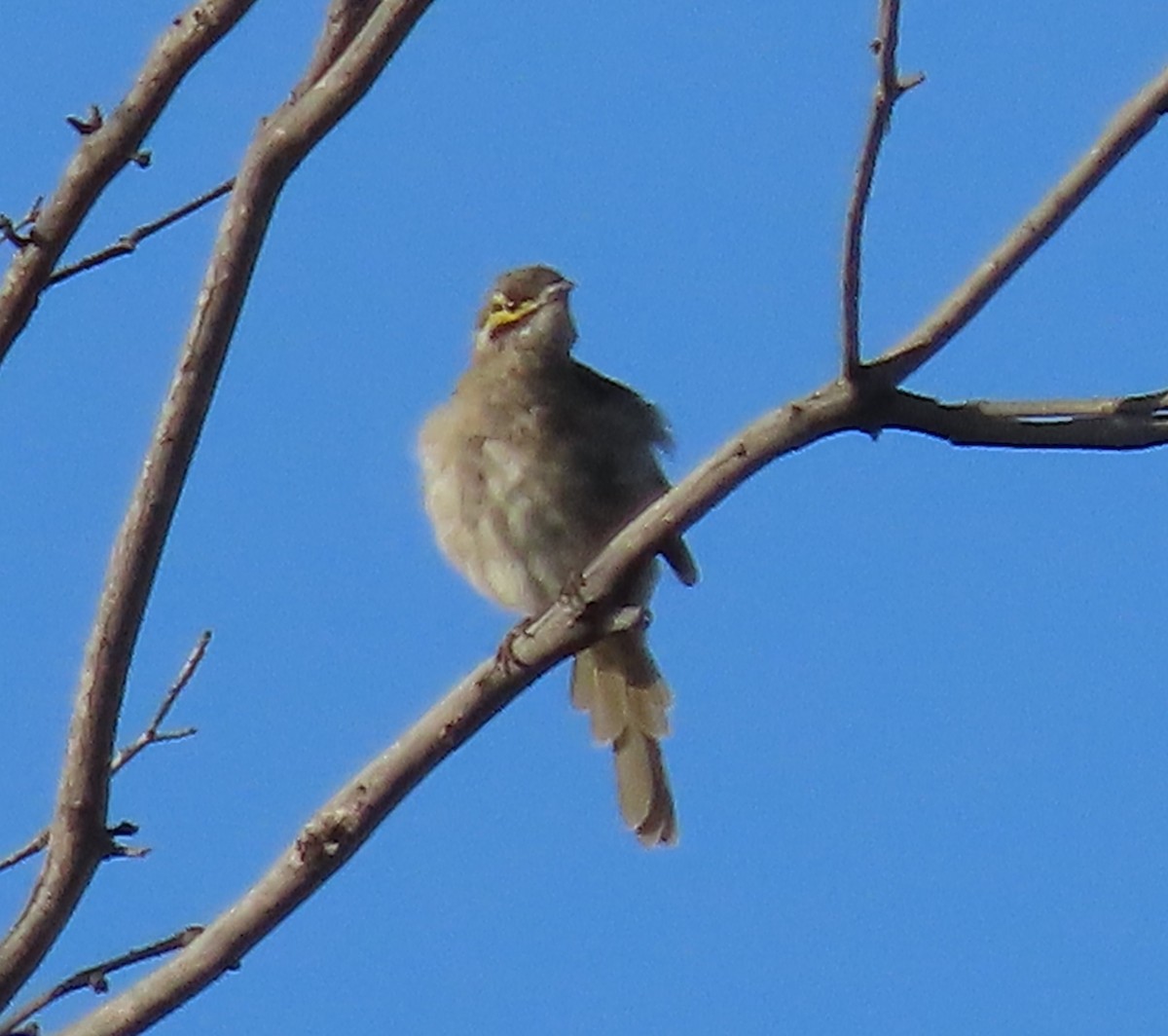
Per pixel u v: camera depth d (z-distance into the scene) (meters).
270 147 8.91
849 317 8.84
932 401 9.04
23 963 9.21
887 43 8.14
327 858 9.48
